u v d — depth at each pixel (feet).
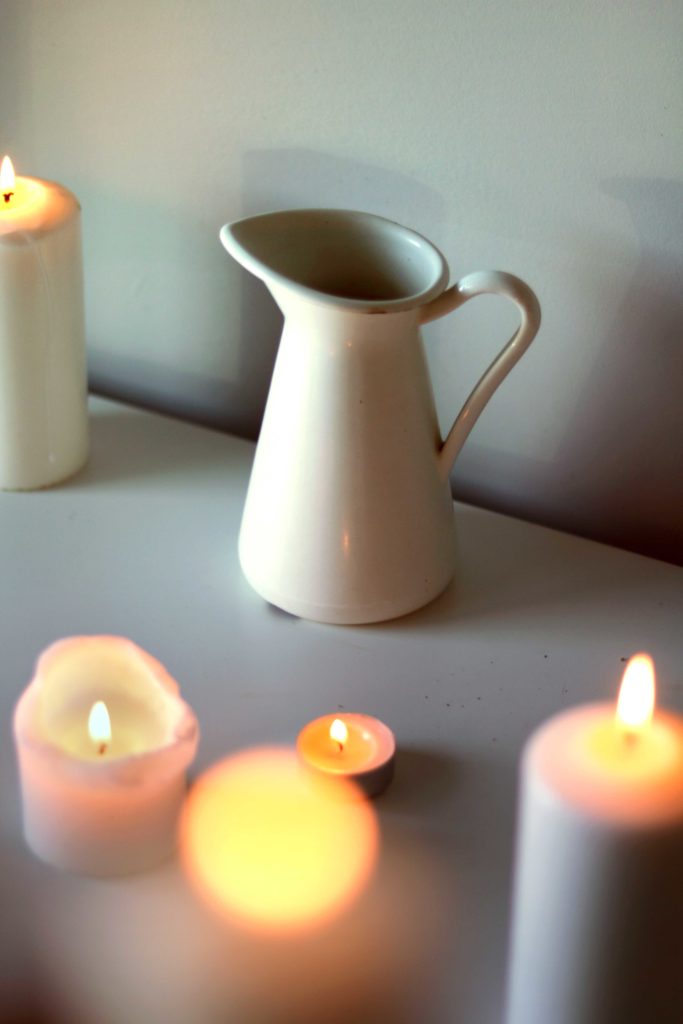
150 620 2.92
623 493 3.18
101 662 2.63
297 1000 2.42
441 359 3.20
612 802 2.15
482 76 2.93
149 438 3.39
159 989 2.42
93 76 3.25
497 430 3.23
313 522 2.84
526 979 2.28
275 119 3.12
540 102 2.91
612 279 3.00
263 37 3.06
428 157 3.03
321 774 2.60
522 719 2.77
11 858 2.55
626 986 2.24
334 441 2.79
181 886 2.52
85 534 3.10
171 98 3.20
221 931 2.47
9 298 3.01
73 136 3.34
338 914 2.50
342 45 3.01
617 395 3.10
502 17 2.87
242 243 2.77
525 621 2.96
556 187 2.96
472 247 3.08
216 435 3.42
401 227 2.85
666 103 2.83
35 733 2.48
